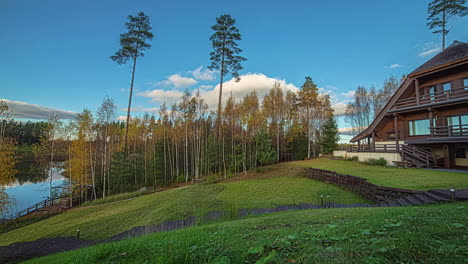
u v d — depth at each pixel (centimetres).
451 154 1691
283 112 3416
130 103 2775
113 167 2520
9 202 1878
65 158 2330
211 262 222
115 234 1136
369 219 446
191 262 231
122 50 2705
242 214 1077
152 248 313
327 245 254
